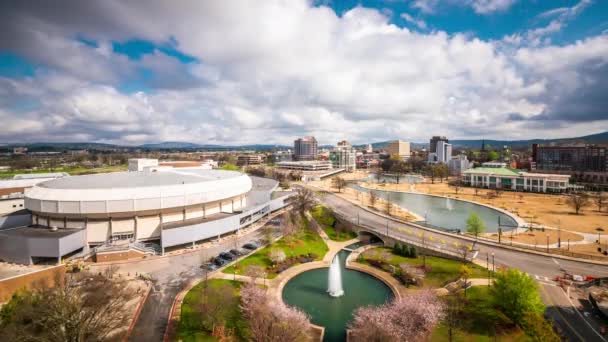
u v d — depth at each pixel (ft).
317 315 251.39
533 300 210.59
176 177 461.78
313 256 364.79
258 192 581.53
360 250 391.04
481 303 245.24
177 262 330.75
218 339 207.51
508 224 508.94
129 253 336.70
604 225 481.05
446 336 208.64
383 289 293.43
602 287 264.72
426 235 423.64
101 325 188.44
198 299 250.37
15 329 172.96
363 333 195.00
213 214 433.89
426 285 288.51
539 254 347.97
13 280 253.24
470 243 389.39
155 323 223.30
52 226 359.87
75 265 310.86
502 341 203.21
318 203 626.64
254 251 365.20
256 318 202.90
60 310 175.94
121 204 350.23
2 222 398.62
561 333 206.59
